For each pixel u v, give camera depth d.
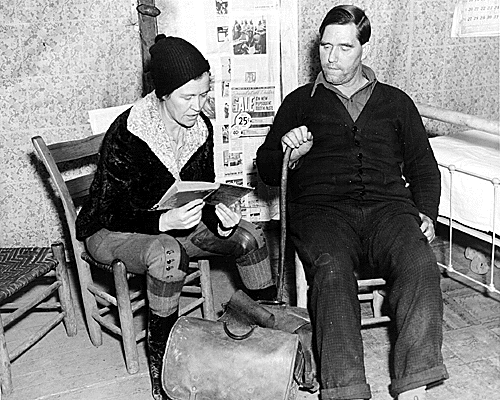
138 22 2.96
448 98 3.52
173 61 1.93
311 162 2.22
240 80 3.09
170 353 1.91
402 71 3.41
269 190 3.30
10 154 3.01
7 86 2.92
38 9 2.86
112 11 2.95
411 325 1.90
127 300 2.23
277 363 1.83
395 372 1.93
